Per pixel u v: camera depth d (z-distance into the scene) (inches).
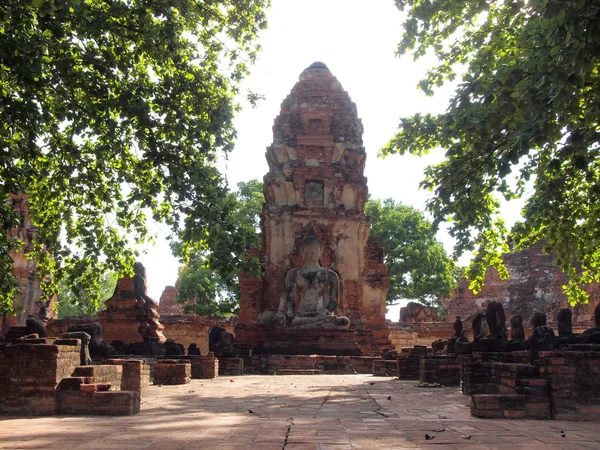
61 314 2402.8
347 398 547.8
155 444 281.1
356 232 1461.6
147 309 1246.9
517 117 386.6
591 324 1464.1
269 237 1455.5
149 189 680.4
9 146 499.5
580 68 334.0
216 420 377.1
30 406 411.8
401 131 780.6
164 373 748.0
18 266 1384.1
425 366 730.8
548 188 737.6
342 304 1406.3
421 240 2129.7
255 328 1385.3
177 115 622.5
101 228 769.6
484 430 333.1
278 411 432.8
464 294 1980.8
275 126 1546.5
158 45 579.8
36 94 546.3
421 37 767.7
